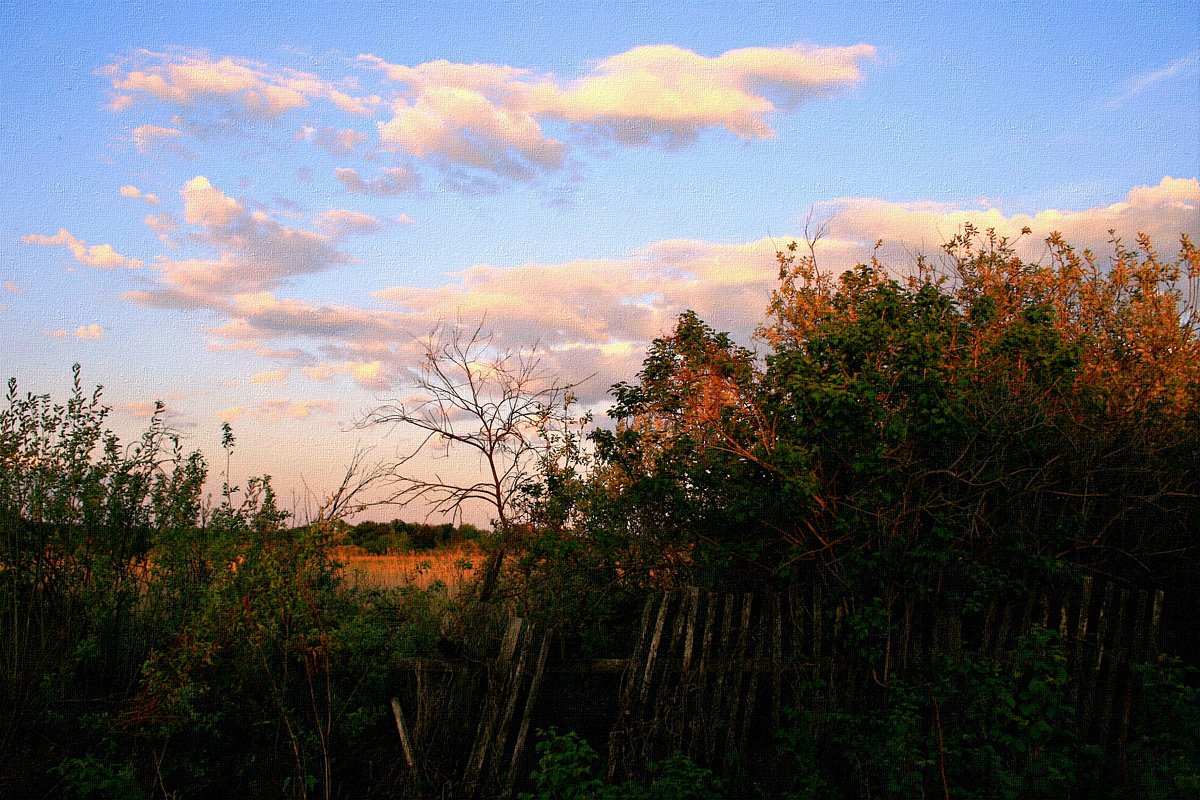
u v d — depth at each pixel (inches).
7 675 301.3
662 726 279.0
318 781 293.0
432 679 301.9
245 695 307.4
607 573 340.5
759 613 307.0
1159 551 306.0
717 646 296.8
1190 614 309.7
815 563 305.3
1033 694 258.7
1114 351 380.8
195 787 286.2
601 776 271.9
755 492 304.2
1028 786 241.9
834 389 297.7
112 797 262.8
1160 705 261.9
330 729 288.2
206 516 367.2
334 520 305.0
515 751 273.1
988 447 298.7
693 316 349.7
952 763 255.8
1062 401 319.3
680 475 322.3
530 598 335.0
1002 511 300.8
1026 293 408.2
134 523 373.7
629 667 287.0
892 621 298.2
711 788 268.2
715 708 283.1
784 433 316.2
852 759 263.9
